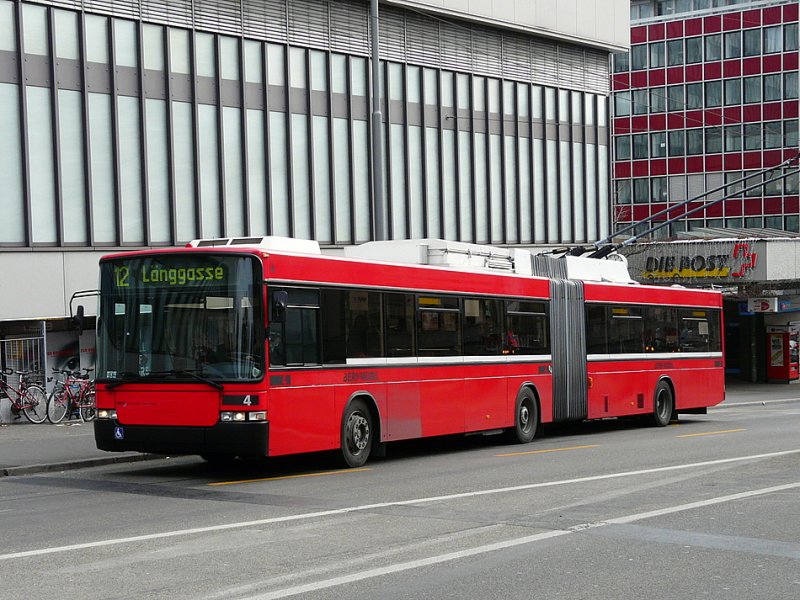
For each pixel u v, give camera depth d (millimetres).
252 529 10391
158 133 27672
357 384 16250
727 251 44094
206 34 28844
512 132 38594
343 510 11594
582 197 41375
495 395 19703
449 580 8172
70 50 25781
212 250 14789
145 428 14836
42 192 25203
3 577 8227
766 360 48688
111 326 15242
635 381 24250
